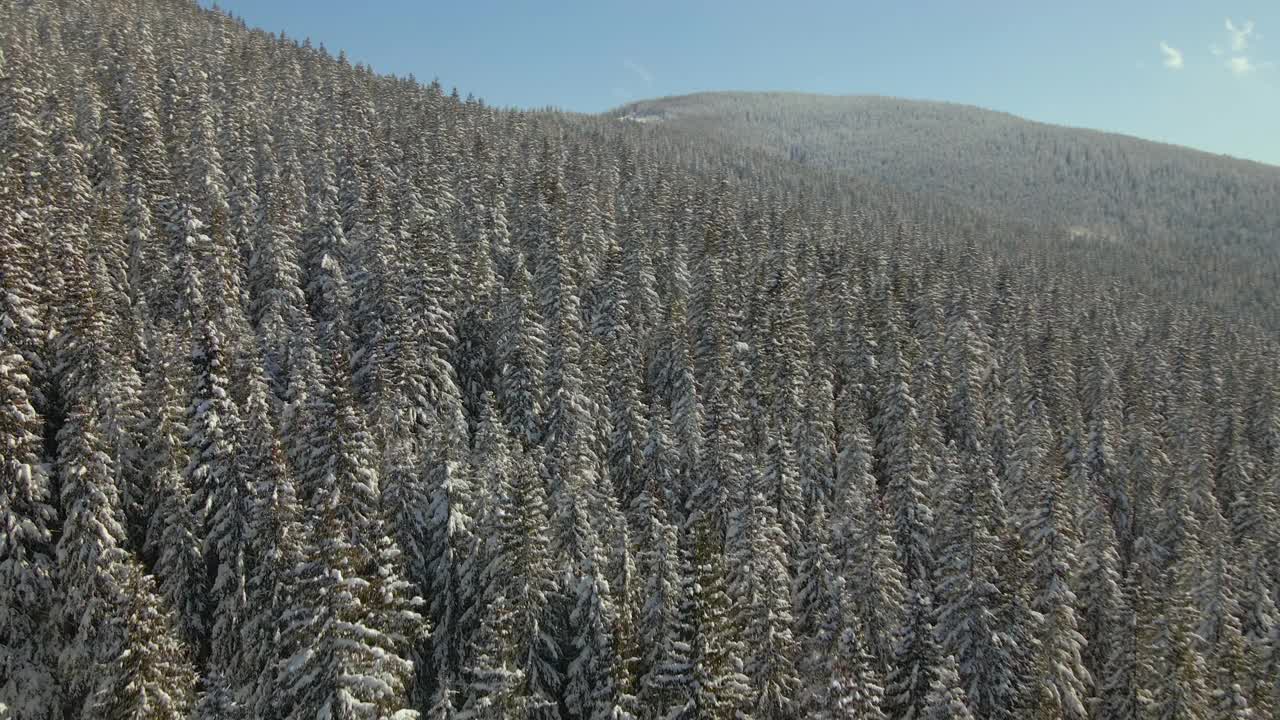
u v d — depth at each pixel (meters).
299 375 43.59
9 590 32.47
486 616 33.19
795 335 66.81
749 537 35.53
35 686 31.97
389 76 144.62
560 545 37.34
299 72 126.31
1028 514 48.53
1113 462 66.44
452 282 65.12
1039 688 38.00
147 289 55.00
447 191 88.88
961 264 112.94
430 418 51.00
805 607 39.00
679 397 61.12
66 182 58.41
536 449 50.78
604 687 32.69
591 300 74.38
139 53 96.81
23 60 75.88
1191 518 62.16
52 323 41.66
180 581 36.69
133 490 38.44
